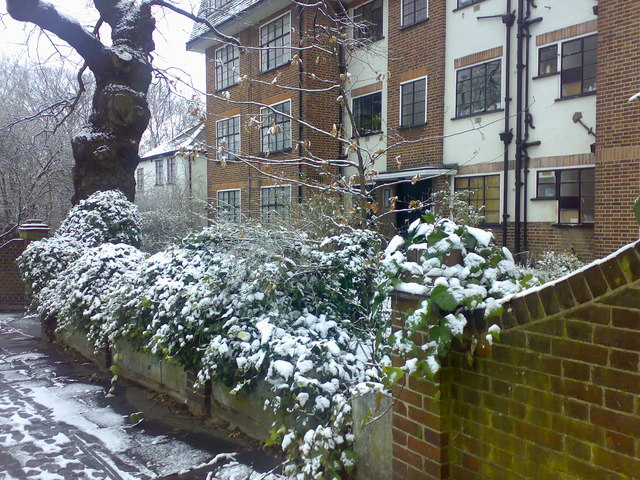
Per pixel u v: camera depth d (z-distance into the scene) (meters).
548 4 11.40
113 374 7.14
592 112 10.73
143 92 10.80
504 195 12.07
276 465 4.10
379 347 4.21
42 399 6.10
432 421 2.94
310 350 3.93
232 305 4.79
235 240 5.63
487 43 12.50
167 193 19.83
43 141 20.36
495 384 2.67
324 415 3.78
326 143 15.52
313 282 4.88
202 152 5.86
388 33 14.80
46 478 4.13
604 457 2.16
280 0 15.48
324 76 15.45
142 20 10.79
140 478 4.06
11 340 9.80
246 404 4.75
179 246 6.27
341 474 3.66
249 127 5.73
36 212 20.64
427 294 2.91
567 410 2.32
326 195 6.71
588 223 10.79
